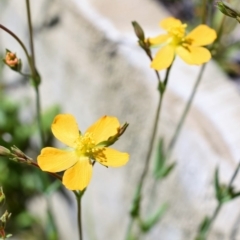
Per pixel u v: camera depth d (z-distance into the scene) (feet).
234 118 0.83
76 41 0.96
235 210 0.79
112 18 0.94
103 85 0.93
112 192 0.96
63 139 0.66
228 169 0.79
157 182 0.88
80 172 0.64
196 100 0.85
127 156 0.64
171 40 0.72
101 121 0.66
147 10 0.97
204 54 0.71
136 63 0.89
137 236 0.94
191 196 0.83
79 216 0.66
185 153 0.83
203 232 0.78
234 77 0.98
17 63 0.74
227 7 0.66
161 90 0.73
